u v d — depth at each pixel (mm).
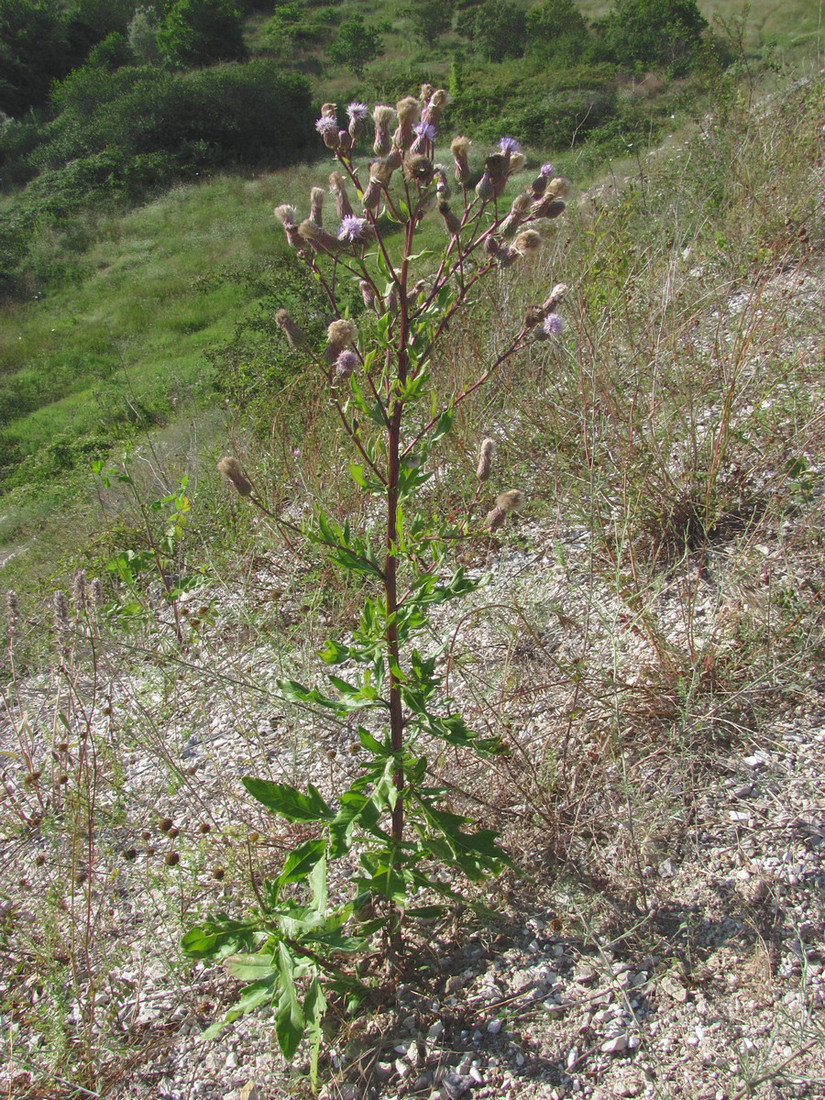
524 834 2557
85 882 2947
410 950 2385
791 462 3527
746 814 2449
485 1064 2049
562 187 2076
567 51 27062
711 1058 1911
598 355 4039
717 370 4066
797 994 1976
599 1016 2070
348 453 4832
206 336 14500
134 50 43719
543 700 3006
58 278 19422
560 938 2293
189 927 2604
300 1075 2146
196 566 5016
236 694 3654
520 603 3400
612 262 4828
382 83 30953
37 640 4805
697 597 3248
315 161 25812
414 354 2174
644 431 3873
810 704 2707
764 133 6621
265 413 6324
